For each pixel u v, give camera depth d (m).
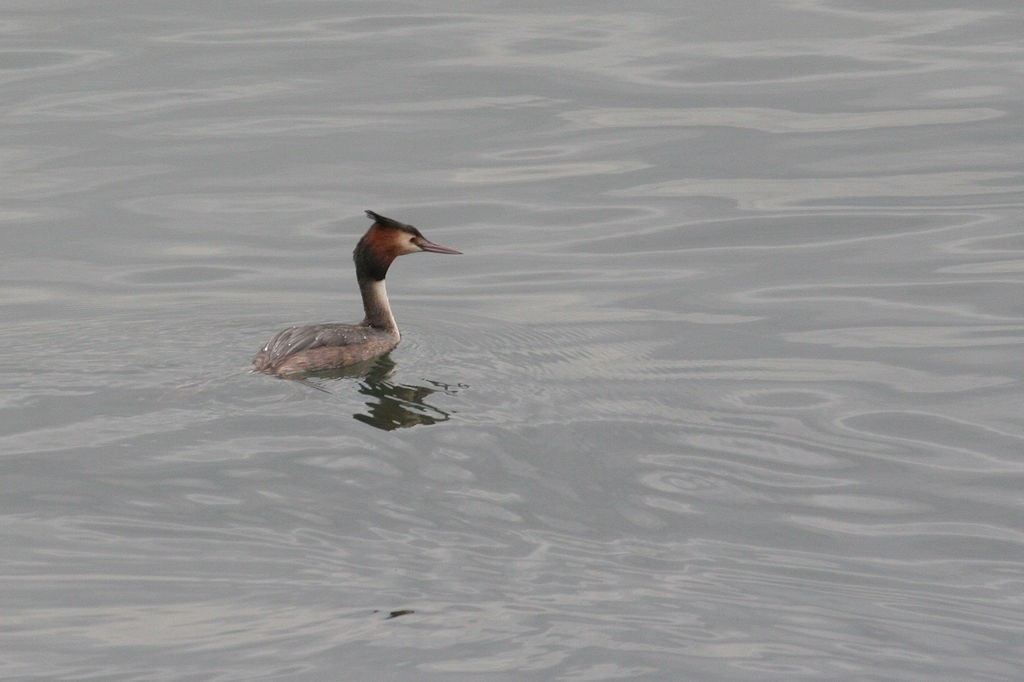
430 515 12.83
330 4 31.59
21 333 17.33
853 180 23.11
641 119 25.41
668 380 16.30
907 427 15.20
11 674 10.45
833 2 31.53
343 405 14.93
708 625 11.28
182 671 10.49
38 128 24.97
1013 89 26.22
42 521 12.54
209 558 12.04
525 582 11.83
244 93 26.56
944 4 31.22
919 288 19.45
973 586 12.12
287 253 20.92
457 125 25.31
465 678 10.47
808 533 12.93
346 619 11.20
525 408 15.12
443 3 31.66
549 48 28.62
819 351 17.39
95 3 31.58
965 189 22.67
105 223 21.80
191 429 14.27
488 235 21.58
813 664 10.79
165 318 18.14
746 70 27.44
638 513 13.11
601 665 10.66
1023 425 15.27
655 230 21.59
